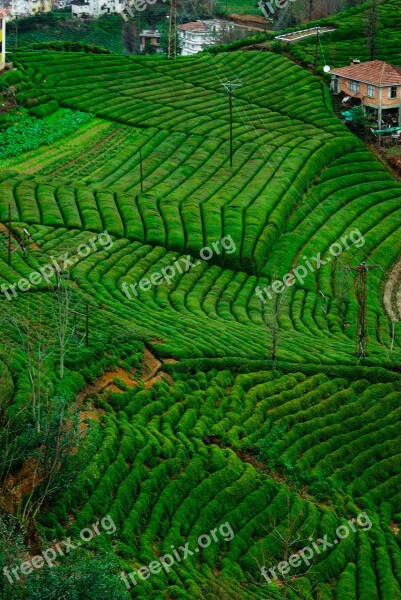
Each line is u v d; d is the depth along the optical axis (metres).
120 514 71.00
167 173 139.25
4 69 163.75
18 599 58.38
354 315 115.75
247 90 170.00
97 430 77.62
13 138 144.00
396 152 156.62
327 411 94.38
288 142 151.00
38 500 67.06
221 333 102.38
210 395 91.25
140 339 96.50
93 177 135.50
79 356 88.12
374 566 75.19
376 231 134.12
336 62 182.88
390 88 163.50
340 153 152.88
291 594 68.81
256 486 79.88
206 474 79.50
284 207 133.12
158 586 64.88
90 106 157.50
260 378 96.31
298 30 197.62
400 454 89.81
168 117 156.38
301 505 79.19
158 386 90.31
